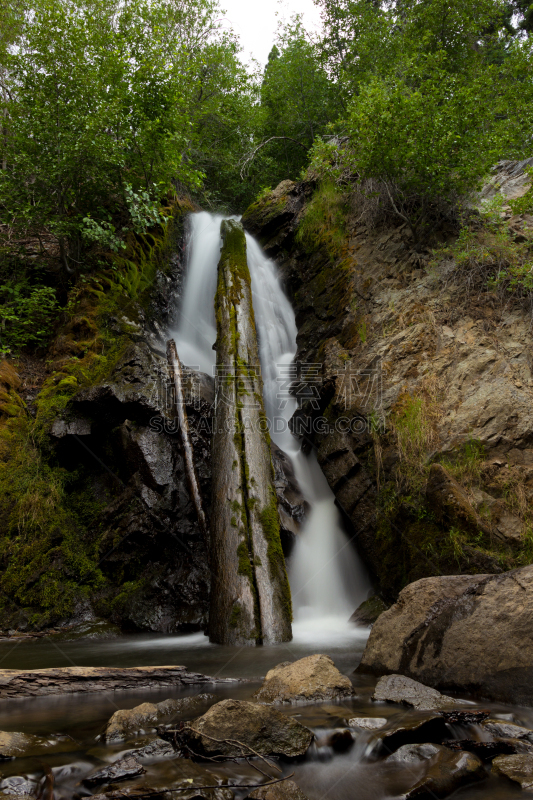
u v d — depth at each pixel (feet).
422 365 22.41
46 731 8.41
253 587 17.08
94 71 28.94
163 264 33.40
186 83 39.65
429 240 26.84
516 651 9.80
